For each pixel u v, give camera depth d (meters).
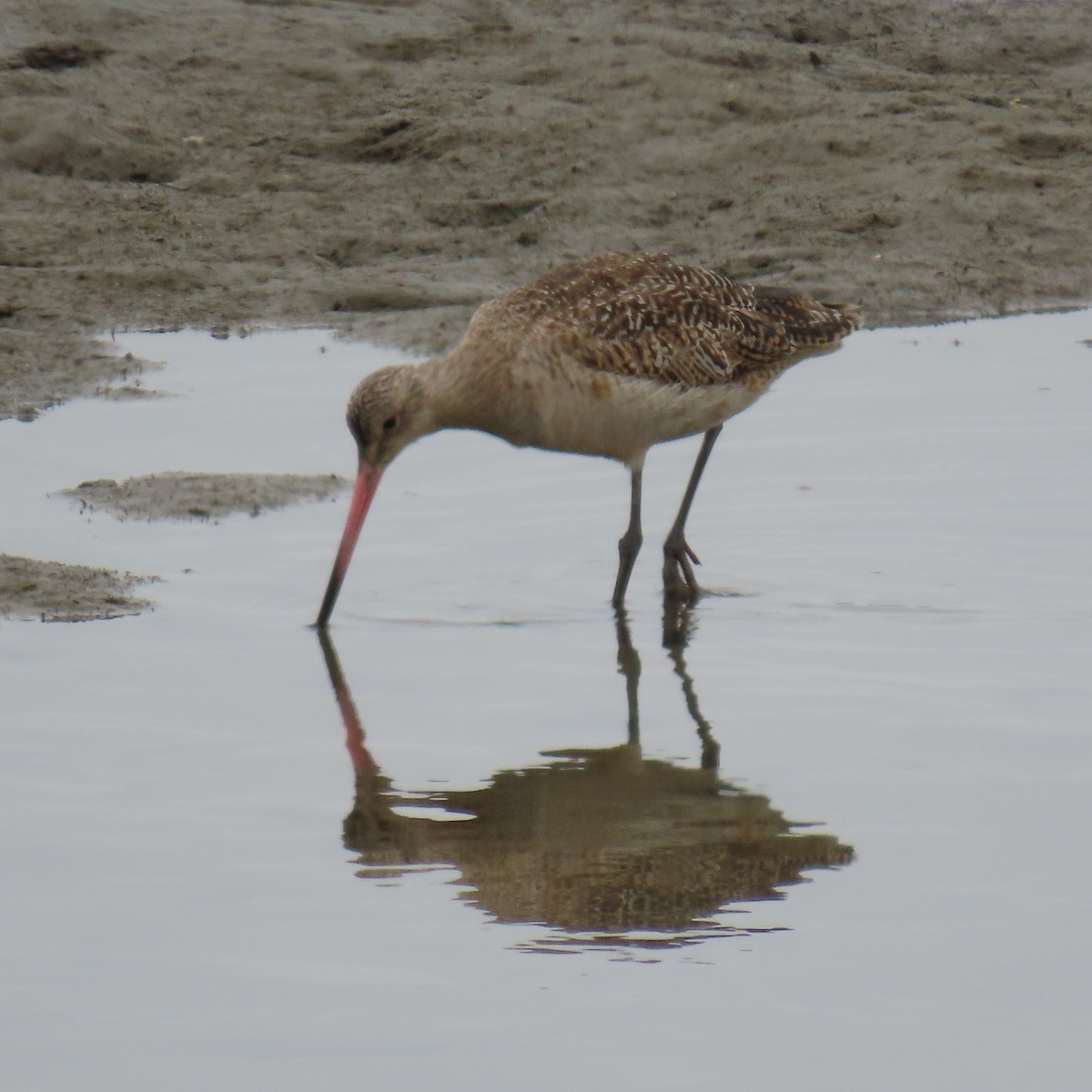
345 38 27.59
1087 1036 7.26
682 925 8.24
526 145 24.55
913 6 30.75
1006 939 8.01
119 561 13.78
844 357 19.16
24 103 25.11
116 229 22.86
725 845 9.07
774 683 11.43
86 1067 7.11
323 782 9.89
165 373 18.64
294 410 17.45
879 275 21.59
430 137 24.75
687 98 25.56
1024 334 20.00
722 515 14.86
